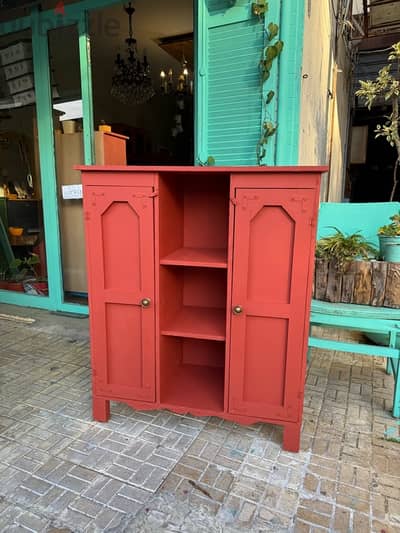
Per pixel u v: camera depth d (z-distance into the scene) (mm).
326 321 1862
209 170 1471
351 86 6441
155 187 1539
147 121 6156
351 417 1856
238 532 1209
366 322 1804
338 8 4328
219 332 1696
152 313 1653
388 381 2223
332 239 1976
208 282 2033
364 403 1984
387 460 1553
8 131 3514
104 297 1683
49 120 3145
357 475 1466
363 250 1959
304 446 1636
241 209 1475
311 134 2863
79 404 1959
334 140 4805
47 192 3271
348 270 1896
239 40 2197
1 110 3471
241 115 2275
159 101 6160
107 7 2779
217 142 2363
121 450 1603
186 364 2135
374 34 5477
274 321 1537
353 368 2389
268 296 1522
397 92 2752
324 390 2113
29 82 3234
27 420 1814
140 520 1252
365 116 7469
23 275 3695
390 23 5121
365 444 1653
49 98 3115
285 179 1414
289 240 1458
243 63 2213
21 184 3553
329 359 2516
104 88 5035
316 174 1383
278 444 1651
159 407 1735
